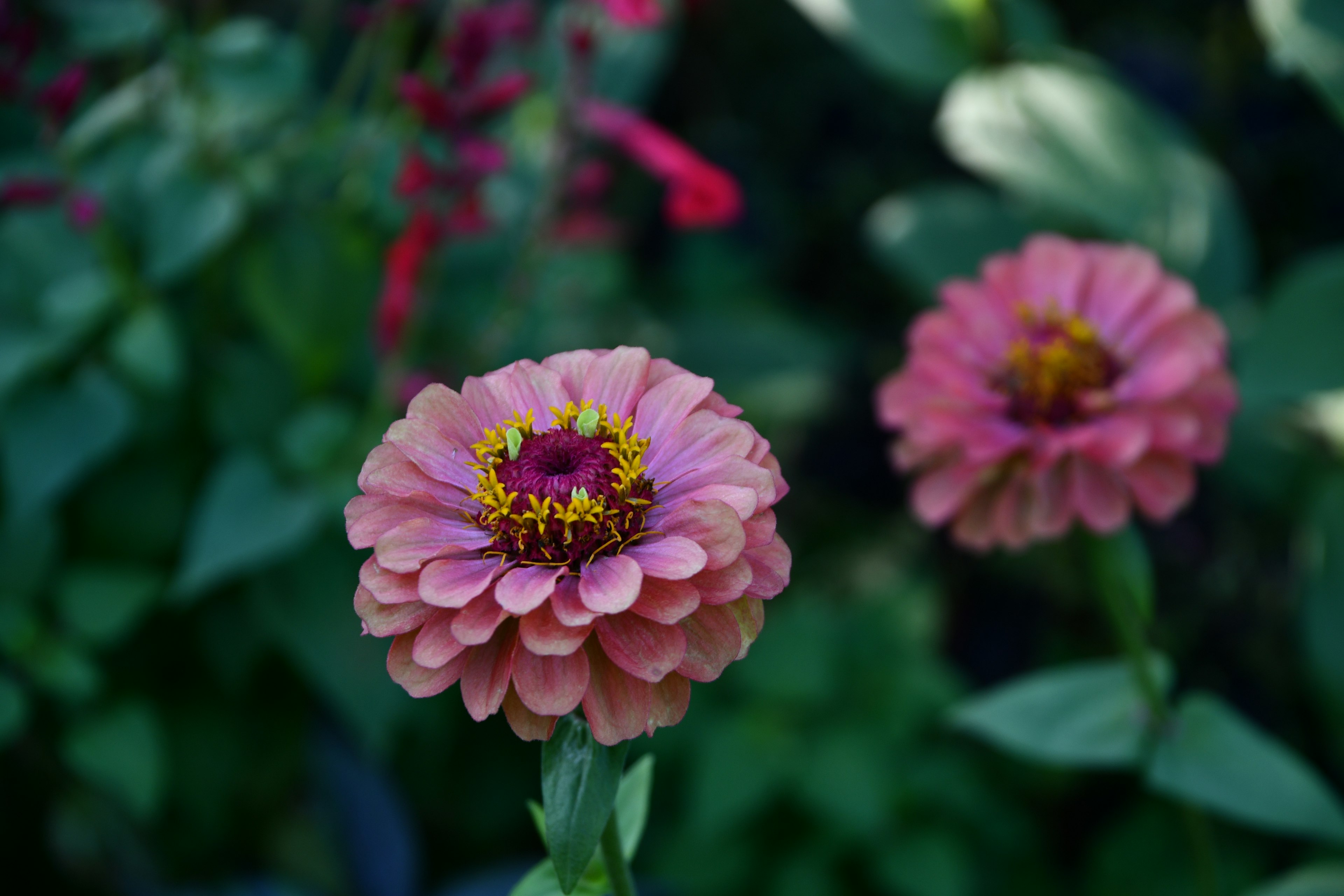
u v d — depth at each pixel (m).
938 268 0.72
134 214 0.61
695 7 0.70
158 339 0.59
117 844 0.66
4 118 0.66
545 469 0.43
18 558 0.60
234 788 0.65
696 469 0.43
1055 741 0.54
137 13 0.60
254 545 0.59
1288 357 0.62
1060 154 0.66
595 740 0.42
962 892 0.65
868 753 0.65
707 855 0.66
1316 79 0.60
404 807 0.65
